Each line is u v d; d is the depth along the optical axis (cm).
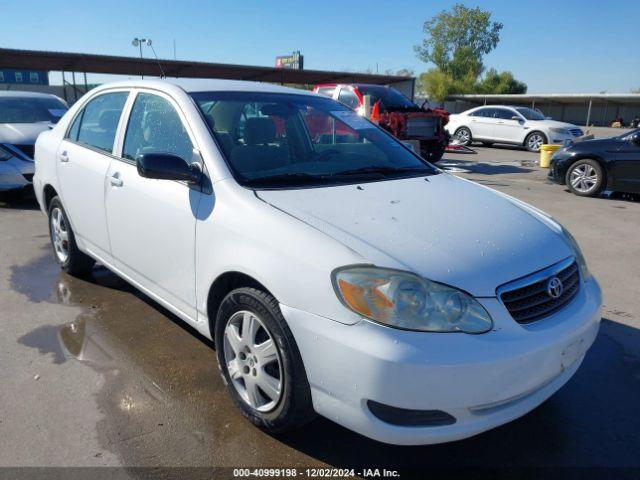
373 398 203
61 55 1992
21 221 657
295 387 229
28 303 407
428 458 248
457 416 207
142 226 319
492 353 204
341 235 227
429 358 198
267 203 253
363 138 363
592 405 293
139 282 343
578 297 256
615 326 391
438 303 206
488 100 5072
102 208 362
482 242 239
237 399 268
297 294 221
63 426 261
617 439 264
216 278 264
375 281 207
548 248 253
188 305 295
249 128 314
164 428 262
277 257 231
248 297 244
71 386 295
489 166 1336
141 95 350
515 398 219
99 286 443
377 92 1280
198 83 342
